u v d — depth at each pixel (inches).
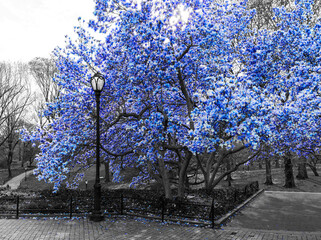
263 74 510.9
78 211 471.5
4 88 1374.3
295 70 456.1
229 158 979.9
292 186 956.6
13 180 1779.0
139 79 443.5
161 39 413.7
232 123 342.6
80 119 521.7
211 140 353.4
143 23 428.5
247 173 1412.4
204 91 414.9
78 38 517.3
